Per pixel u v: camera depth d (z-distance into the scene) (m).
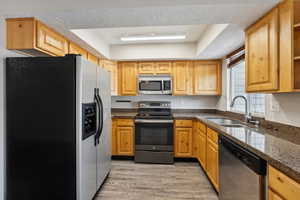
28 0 1.62
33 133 2.06
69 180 2.03
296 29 1.52
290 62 1.52
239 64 3.45
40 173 2.06
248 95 3.06
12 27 2.14
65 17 2.05
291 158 1.20
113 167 3.59
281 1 1.61
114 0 1.63
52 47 2.40
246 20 2.01
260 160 1.37
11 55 2.21
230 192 1.93
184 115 4.04
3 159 2.09
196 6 1.76
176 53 3.95
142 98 4.59
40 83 2.05
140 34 3.42
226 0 1.60
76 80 2.02
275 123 2.12
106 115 2.97
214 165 2.53
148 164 3.78
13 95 2.08
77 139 2.02
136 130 3.87
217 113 4.39
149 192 2.64
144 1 1.64
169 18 2.04
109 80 3.16
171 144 3.82
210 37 2.89
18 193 2.08
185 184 2.88
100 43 3.52
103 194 2.59
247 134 1.93
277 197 1.18
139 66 4.24
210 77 4.15
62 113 2.03
